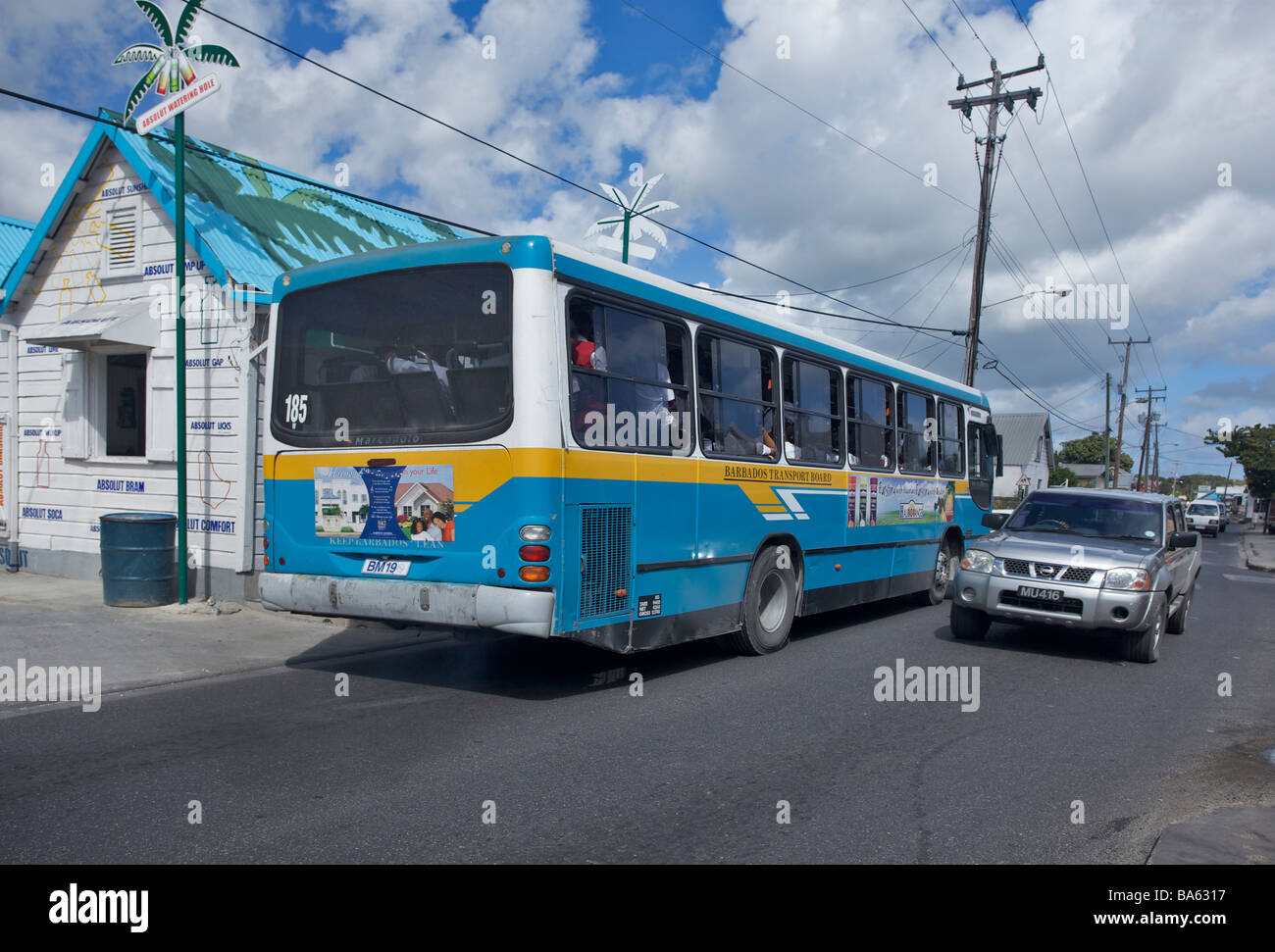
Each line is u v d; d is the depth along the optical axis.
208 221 11.13
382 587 6.78
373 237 13.52
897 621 11.62
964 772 5.54
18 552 12.95
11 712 6.44
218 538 10.94
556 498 6.30
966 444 13.95
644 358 7.28
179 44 10.09
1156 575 9.05
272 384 7.54
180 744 5.73
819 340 9.81
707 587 7.97
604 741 5.93
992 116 22.73
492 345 6.42
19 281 12.59
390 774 5.21
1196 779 5.57
